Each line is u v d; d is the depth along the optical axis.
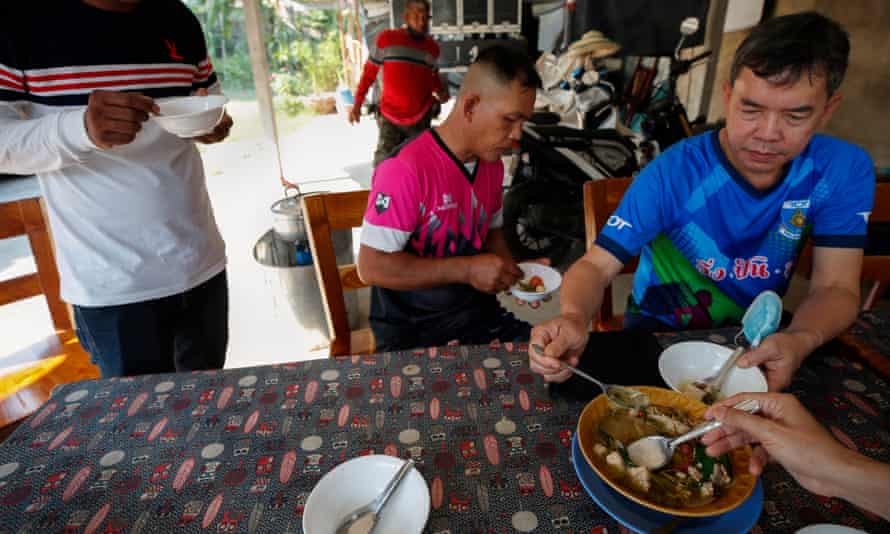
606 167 3.16
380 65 3.26
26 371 1.41
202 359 1.51
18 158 1.06
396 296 1.39
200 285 1.42
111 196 1.21
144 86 1.23
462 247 1.38
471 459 0.75
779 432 0.61
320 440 0.79
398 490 0.69
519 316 2.62
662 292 1.26
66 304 1.54
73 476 0.73
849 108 2.93
